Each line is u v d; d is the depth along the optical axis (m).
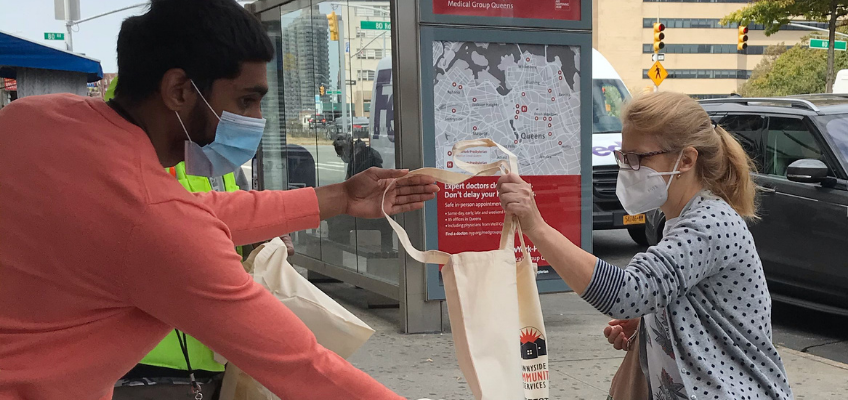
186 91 1.44
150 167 1.35
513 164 1.88
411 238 5.41
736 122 6.76
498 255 1.74
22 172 1.32
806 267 5.76
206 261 1.31
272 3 7.39
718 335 1.79
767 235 6.01
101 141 1.34
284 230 2.05
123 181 1.30
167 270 1.29
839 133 5.89
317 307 2.21
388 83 5.71
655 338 1.89
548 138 5.61
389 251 5.94
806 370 4.90
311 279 7.62
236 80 1.47
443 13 5.25
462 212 5.39
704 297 1.80
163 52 1.41
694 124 1.91
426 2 5.20
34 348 1.33
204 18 1.41
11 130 1.37
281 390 1.39
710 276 1.80
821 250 5.64
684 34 97.56
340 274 6.68
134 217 1.29
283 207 2.04
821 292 5.73
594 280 1.73
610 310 1.73
